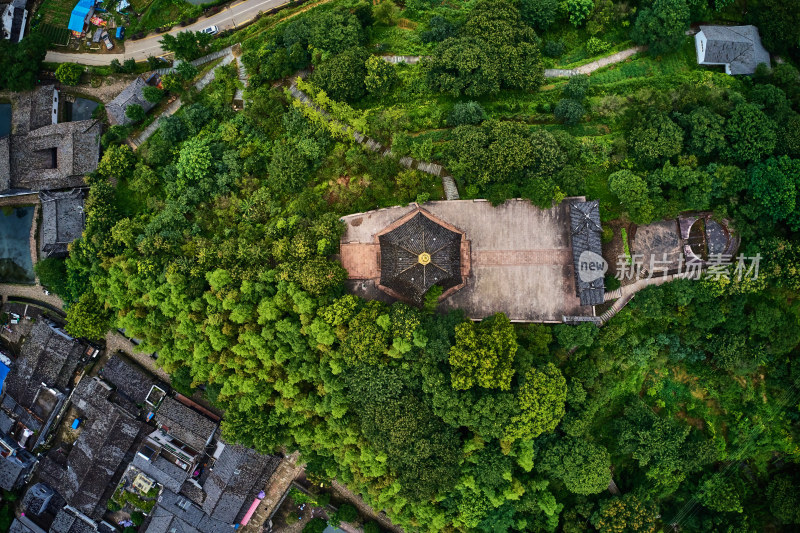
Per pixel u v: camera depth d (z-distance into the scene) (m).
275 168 78.62
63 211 82.81
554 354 75.12
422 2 87.88
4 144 84.19
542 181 74.19
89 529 82.94
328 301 73.62
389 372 71.50
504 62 81.25
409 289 73.38
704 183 73.75
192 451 84.50
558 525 78.56
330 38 81.69
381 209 77.88
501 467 72.12
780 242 72.94
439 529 76.69
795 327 75.19
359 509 83.94
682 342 76.88
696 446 75.62
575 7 84.94
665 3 81.50
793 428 77.88
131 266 77.69
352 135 79.62
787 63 83.19
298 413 77.31
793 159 74.44
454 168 75.62
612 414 78.75
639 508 74.31
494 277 76.62
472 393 70.38
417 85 83.81
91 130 84.06
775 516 77.62
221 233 79.31
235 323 75.31
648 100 79.75
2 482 82.88
